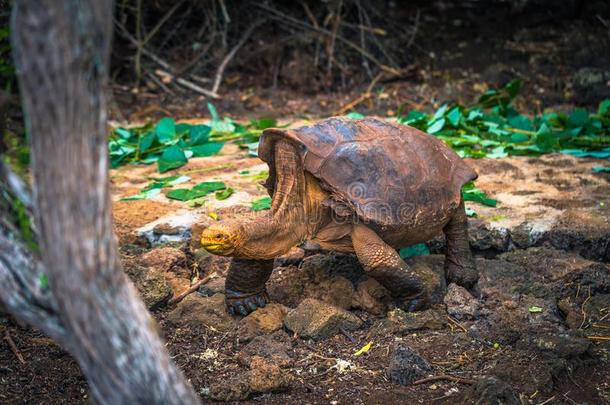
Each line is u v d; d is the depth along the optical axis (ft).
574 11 32.50
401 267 12.37
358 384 11.07
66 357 11.82
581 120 21.98
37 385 11.05
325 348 12.09
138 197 17.01
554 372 11.07
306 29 31.58
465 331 12.55
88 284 6.46
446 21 33.68
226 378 11.21
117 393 6.83
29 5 5.94
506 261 14.49
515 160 20.43
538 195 17.24
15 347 11.95
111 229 6.75
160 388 6.93
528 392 10.70
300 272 13.94
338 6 31.30
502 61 30.76
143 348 6.81
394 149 12.61
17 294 6.95
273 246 11.87
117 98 28.53
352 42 31.73
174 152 19.33
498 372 11.03
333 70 30.73
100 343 6.62
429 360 11.64
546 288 13.53
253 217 11.83
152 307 13.10
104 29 6.28
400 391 10.84
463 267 13.78
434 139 13.84
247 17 32.19
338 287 13.43
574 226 15.14
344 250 12.71
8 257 6.91
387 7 34.12
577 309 13.24
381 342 12.22
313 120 26.63
